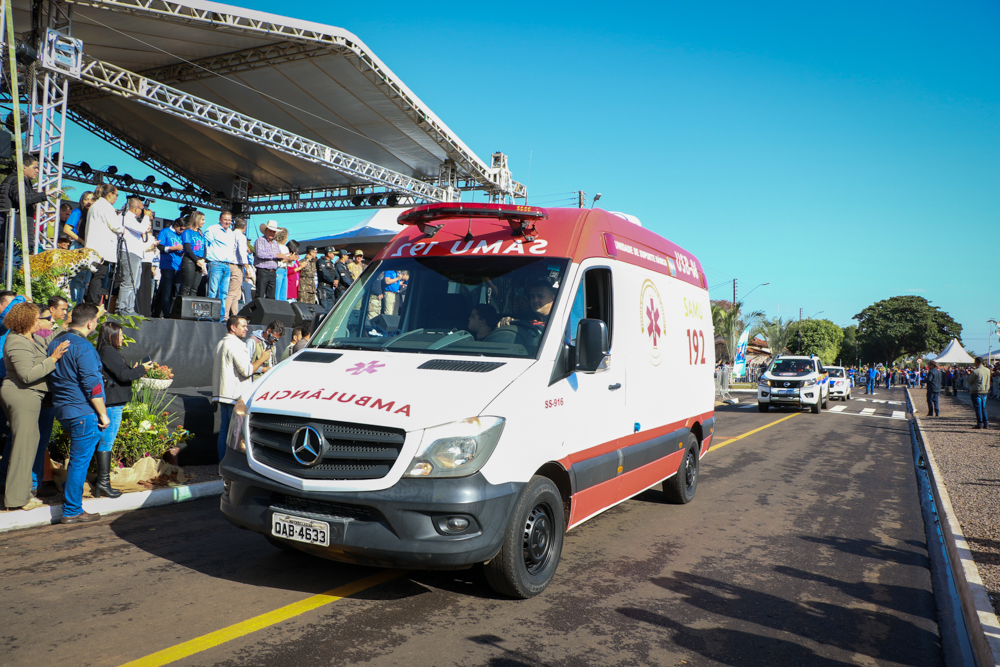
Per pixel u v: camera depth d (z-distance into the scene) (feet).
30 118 43.93
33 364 17.84
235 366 24.70
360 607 13.48
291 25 52.06
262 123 61.62
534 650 12.02
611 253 17.93
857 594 16.11
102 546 16.65
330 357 15.12
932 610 15.39
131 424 22.54
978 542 20.45
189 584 14.32
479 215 16.47
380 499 12.09
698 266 26.86
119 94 52.60
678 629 13.38
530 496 13.70
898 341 348.79
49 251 30.37
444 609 13.61
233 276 39.65
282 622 12.59
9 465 18.07
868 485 30.71
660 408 20.70
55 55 44.11
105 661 10.80
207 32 52.65
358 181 82.23
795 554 19.04
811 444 45.37
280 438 13.24
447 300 16.05
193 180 89.92
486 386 13.39
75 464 18.20
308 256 46.83
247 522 13.30
